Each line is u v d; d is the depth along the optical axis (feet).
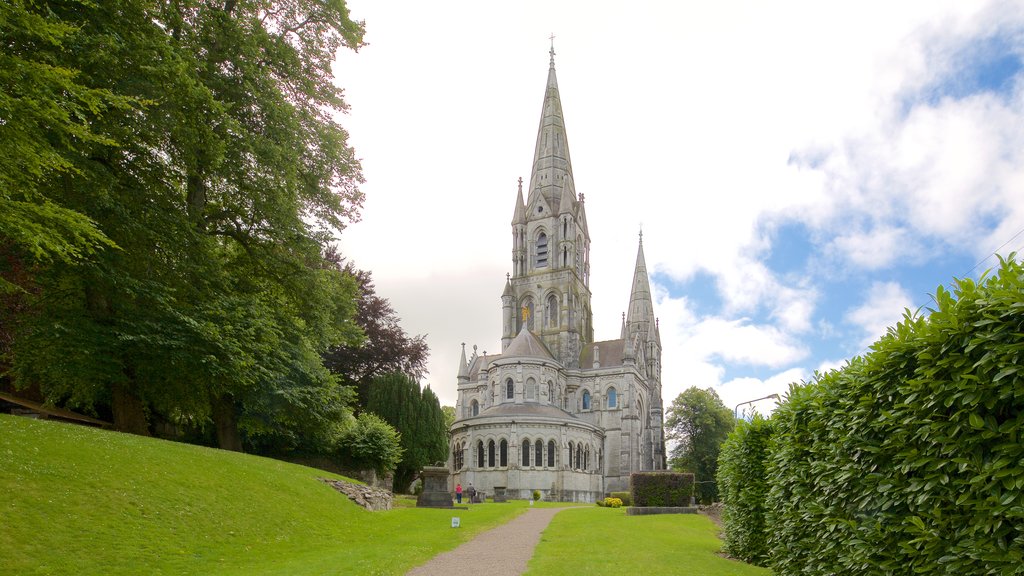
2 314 102.42
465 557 66.64
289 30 117.39
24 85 57.36
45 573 46.37
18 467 58.44
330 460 149.28
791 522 49.49
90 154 88.07
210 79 100.32
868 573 35.53
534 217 377.71
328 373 128.77
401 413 188.34
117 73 85.05
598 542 79.05
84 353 88.07
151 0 90.79
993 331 27.73
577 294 369.50
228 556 59.41
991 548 26.27
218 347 97.30
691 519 123.75
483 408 344.90
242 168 105.50
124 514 59.31
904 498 32.94
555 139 390.21
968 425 28.68
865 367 37.63
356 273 206.90
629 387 333.42
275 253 116.06
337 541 74.95
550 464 262.26
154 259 96.27
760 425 67.15
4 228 57.52
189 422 140.26
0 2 54.60
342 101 123.65
